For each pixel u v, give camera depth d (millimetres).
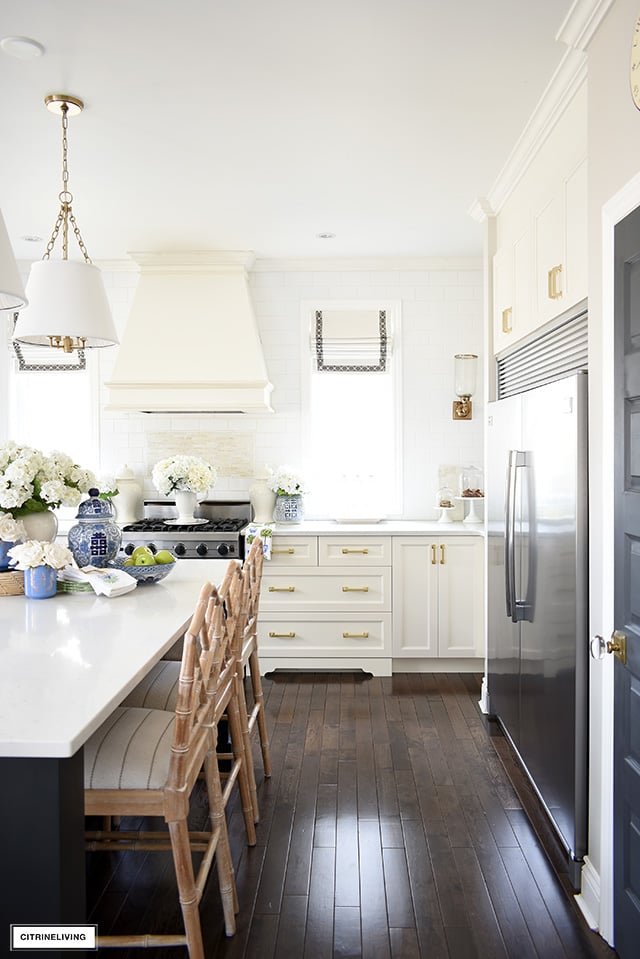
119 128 2938
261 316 4996
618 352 1918
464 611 4453
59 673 1667
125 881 2299
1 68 2457
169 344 4648
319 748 3328
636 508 1794
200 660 1879
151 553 2832
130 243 4512
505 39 2314
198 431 5062
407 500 5023
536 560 2668
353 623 4457
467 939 2023
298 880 2293
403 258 4918
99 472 5082
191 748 1812
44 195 3686
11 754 1317
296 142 3088
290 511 4789
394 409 5012
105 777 1744
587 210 2342
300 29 2250
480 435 5004
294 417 5023
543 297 2922
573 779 2254
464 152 3203
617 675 1942
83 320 2533
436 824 2639
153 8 2127
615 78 1966
